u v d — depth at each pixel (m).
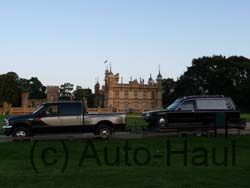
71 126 24.58
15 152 19.22
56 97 102.50
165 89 144.75
